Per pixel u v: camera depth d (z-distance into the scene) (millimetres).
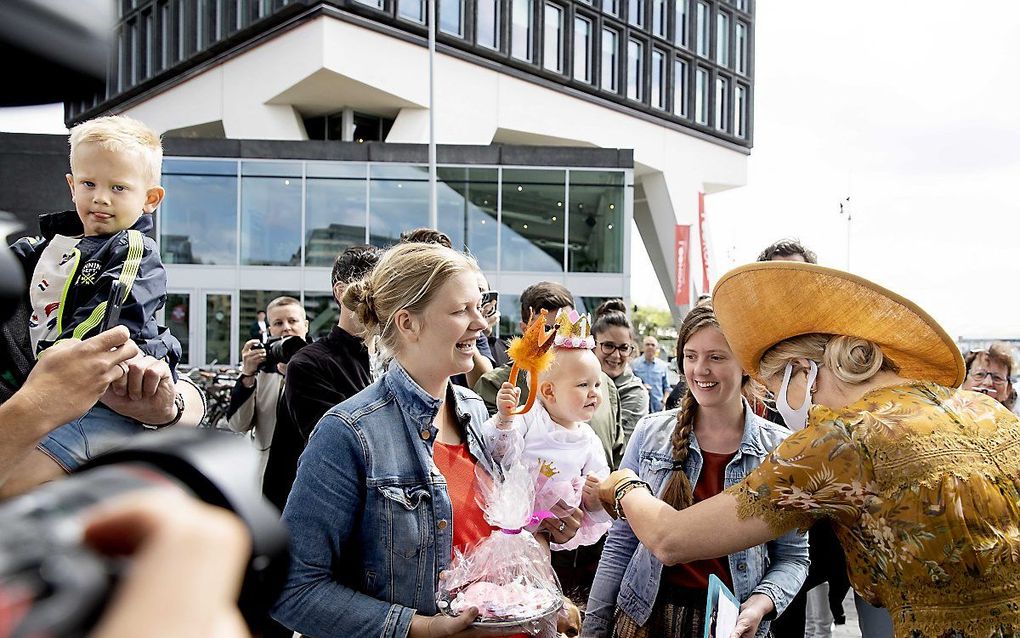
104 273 1534
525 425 2180
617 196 18375
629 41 29031
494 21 24422
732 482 2211
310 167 17516
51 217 1625
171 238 17125
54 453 1274
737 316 1685
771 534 1525
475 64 23719
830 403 1616
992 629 1341
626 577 2230
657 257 33562
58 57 287
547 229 18312
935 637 1371
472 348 1696
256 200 17422
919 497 1377
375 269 1805
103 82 309
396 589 1554
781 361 1671
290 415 2779
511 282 18203
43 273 1514
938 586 1374
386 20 21500
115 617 241
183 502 294
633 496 1830
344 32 20500
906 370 1644
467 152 18047
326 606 1484
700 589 2172
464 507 1749
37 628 215
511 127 24797
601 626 2262
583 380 2219
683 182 30828
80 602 229
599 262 18406
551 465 2049
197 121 23141
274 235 17469
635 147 28844
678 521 1629
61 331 1466
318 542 1524
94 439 1322
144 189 1658
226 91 22391
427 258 1682
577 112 26781
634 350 4629
